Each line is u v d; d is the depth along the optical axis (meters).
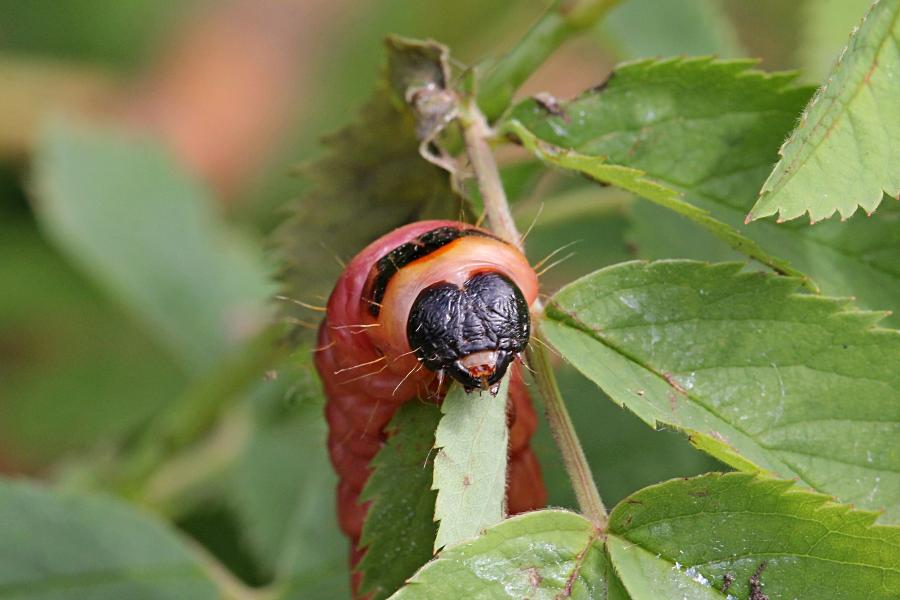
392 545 0.20
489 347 0.19
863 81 0.19
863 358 0.20
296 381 0.24
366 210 0.22
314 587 0.25
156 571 0.25
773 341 0.20
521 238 0.21
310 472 0.27
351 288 0.20
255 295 0.33
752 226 0.21
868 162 0.19
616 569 0.19
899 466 0.20
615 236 0.27
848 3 0.23
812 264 0.21
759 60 0.21
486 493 0.20
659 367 0.20
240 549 0.28
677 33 0.26
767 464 0.20
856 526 0.19
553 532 0.19
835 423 0.20
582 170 0.21
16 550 0.25
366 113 0.22
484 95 0.23
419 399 0.20
